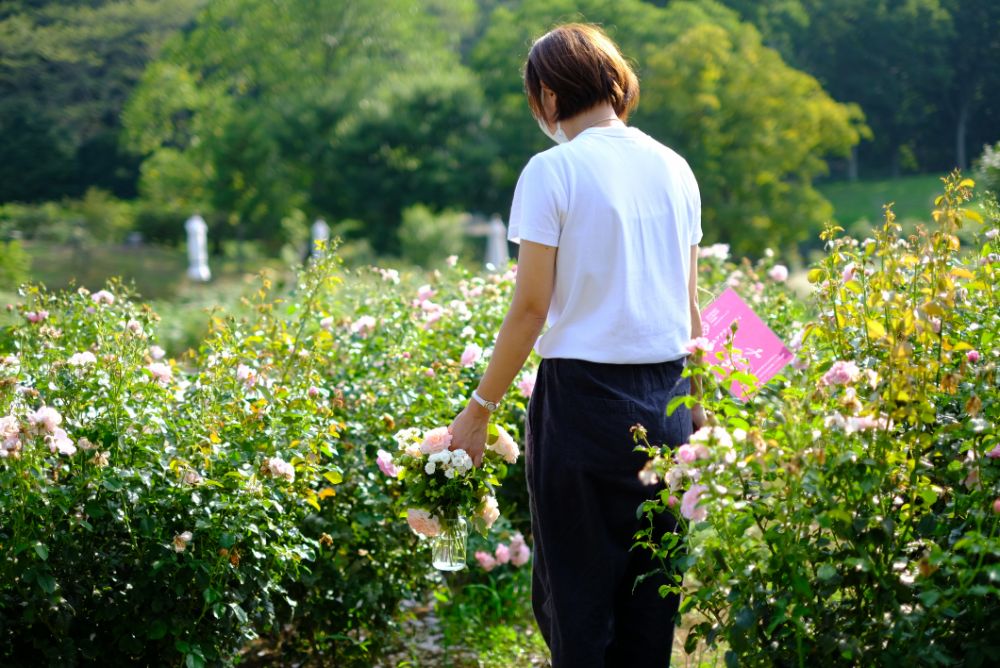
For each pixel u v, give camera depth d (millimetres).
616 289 2293
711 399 2330
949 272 2432
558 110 2447
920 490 2143
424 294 4375
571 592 2352
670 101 37250
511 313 2311
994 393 2277
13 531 2656
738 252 37125
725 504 2080
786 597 2068
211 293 14969
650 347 2324
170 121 47688
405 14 47438
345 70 45188
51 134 53312
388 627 3674
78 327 3797
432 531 2561
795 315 4559
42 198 53156
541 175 2273
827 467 2125
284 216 40312
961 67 50344
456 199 40531
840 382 2180
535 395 2412
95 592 2764
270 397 3186
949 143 57219
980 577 2051
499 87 44406
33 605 2637
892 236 2484
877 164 65062
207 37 47000
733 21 42688
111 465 2836
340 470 3188
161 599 2814
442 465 2439
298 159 41594
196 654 2805
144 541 2816
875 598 2086
